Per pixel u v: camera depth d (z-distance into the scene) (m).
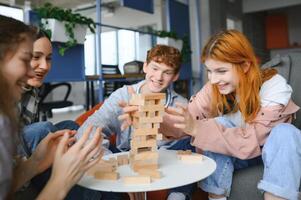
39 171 0.87
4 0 3.29
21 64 0.66
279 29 6.65
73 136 0.89
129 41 4.93
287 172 0.93
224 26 5.39
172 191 1.14
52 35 2.35
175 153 1.12
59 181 0.71
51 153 0.87
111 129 1.38
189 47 4.43
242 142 1.03
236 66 1.12
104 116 1.34
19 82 0.68
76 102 5.20
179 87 4.24
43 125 1.10
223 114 1.26
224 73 1.13
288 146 0.95
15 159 0.80
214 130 1.03
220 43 1.10
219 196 1.09
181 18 4.41
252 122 1.10
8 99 0.64
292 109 1.13
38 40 1.19
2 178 0.60
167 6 4.16
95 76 2.79
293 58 1.62
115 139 1.43
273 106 1.09
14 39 0.65
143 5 3.73
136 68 3.22
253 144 1.03
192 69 4.82
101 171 0.86
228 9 5.55
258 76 1.15
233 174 1.16
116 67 3.39
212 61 1.12
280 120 1.09
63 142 0.77
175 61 1.43
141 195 1.05
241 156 1.03
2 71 0.64
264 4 5.83
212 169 0.90
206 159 1.02
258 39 6.50
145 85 1.46
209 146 1.03
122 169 0.94
